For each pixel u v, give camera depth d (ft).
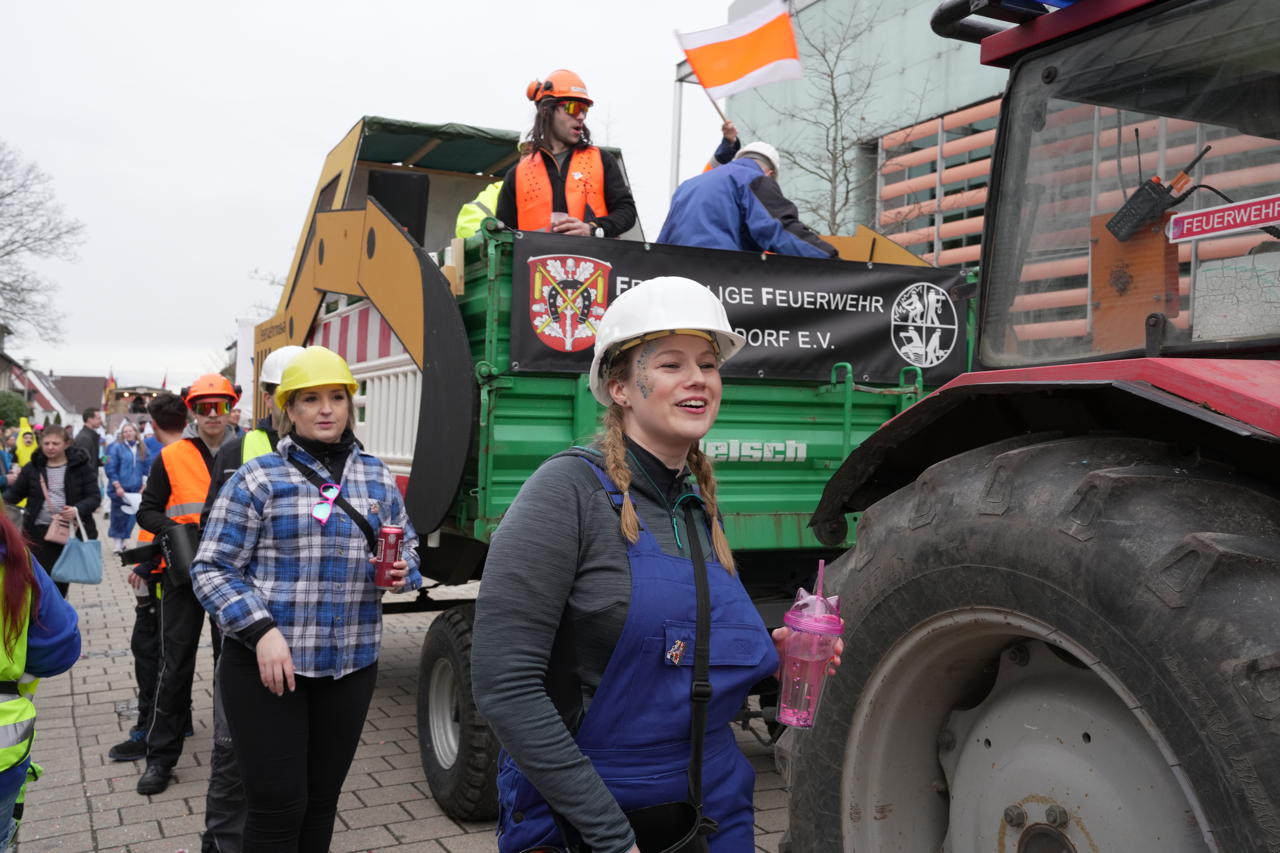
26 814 13.75
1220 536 5.38
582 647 5.53
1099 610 5.74
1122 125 7.63
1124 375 6.57
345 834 13.04
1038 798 6.63
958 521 6.77
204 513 12.67
